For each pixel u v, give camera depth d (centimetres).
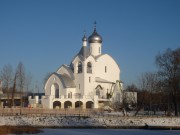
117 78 16512
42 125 9644
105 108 14250
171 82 11706
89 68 15400
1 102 15425
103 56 16138
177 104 12606
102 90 15550
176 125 10175
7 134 7619
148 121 10169
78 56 15375
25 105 15450
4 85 15412
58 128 9438
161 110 14362
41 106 14175
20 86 14650
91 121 9931
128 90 15375
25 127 8669
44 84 16238
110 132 8375
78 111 12469
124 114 11625
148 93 13812
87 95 14862
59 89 14988
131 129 9431
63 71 15650
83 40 15812
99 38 16262
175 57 11894
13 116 9794
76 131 8506
